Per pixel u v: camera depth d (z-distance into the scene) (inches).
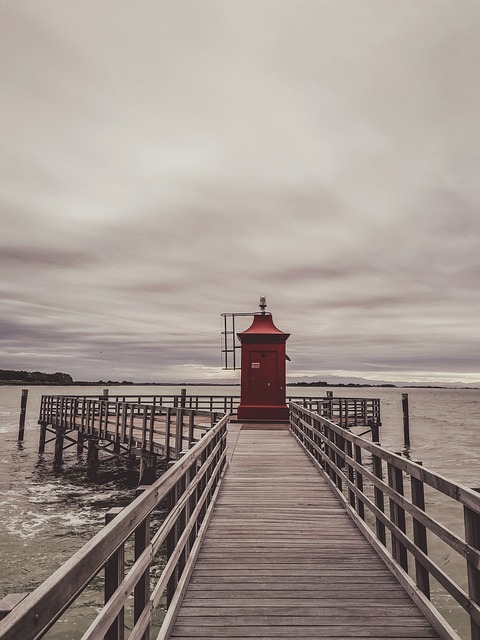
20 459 954.1
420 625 148.9
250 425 712.4
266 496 310.0
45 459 954.1
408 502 168.2
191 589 175.0
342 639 141.2
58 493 667.4
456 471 897.5
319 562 201.3
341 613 156.9
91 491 680.4
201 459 302.0
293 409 617.9
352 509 264.5
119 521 87.7
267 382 733.3
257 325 772.6
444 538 134.2
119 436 685.3
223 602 164.7
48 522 523.5
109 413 927.0
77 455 992.9
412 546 165.0
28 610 51.8
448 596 346.6
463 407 4185.5
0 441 1220.5
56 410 941.2
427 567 148.3
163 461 704.4
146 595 113.1
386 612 157.3
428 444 1333.7
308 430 486.9
